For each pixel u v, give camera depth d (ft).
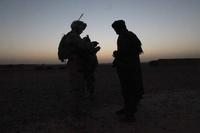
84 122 9.80
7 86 21.03
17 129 9.23
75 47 9.98
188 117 10.18
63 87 19.93
